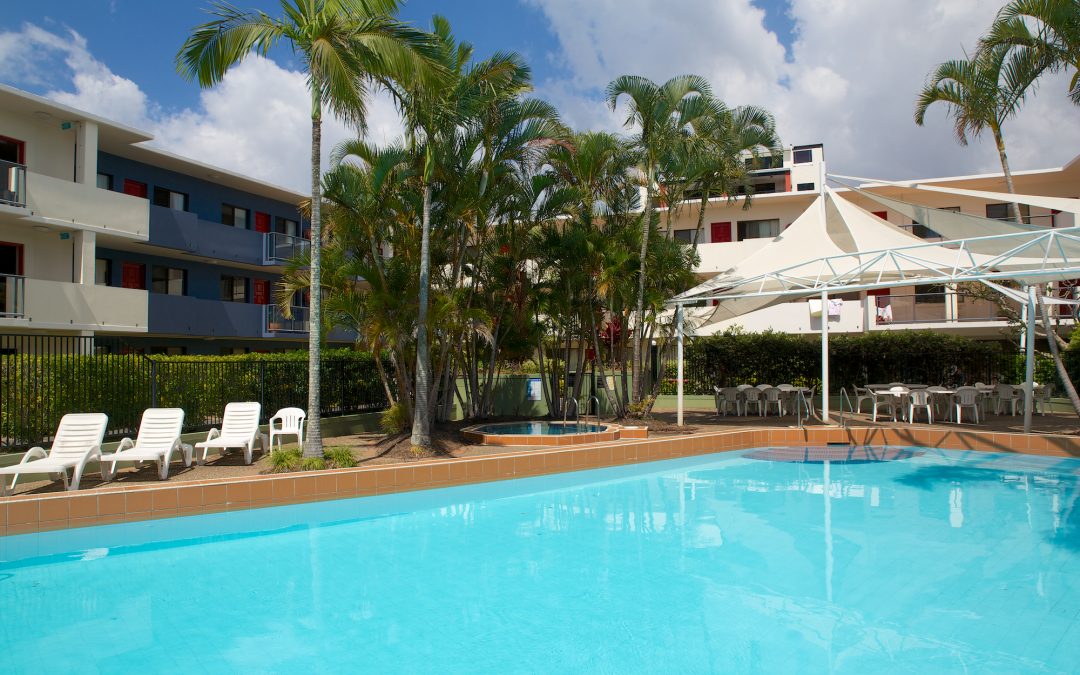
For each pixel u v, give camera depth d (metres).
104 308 17.69
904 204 14.65
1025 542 7.14
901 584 5.84
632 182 16.67
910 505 9.02
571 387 18.89
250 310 24.39
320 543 7.37
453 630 4.90
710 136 15.26
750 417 18.52
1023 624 4.93
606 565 6.47
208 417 12.56
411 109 11.16
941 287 23.66
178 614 5.29
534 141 13.47
